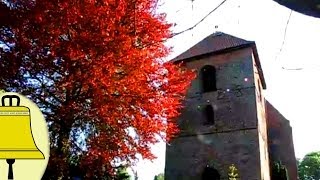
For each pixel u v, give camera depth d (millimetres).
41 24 10828
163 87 12734
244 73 22797
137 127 11953
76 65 10859
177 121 23562
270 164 27984
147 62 11820
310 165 80688
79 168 12461
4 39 10875
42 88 11375
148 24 12148
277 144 28609
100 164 12312
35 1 11227
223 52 23750
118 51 11141
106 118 11391
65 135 11602
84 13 11086
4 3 11164
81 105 11461
